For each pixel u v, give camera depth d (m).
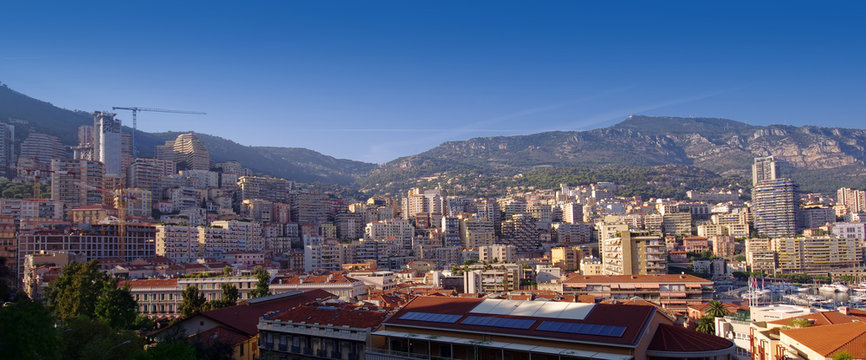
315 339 131.50
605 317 111.38
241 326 145.62
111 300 179.12
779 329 142.25
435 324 121.62
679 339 107.44
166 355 101.62
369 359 122.50
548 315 117.00
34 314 98.00
